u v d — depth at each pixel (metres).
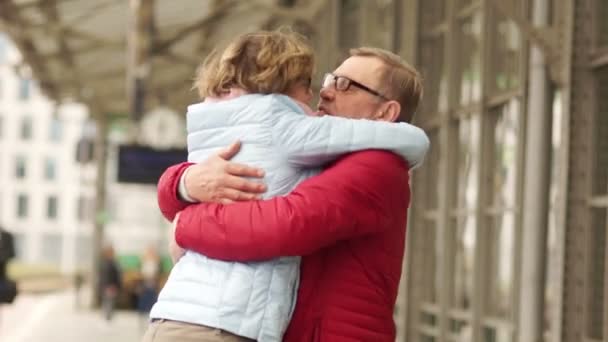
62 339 35.34
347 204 4.99
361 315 5.18
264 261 5.01
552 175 12.81
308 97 5.39
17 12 26.77
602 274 11.98
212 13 28.73
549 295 12.73
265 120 5.14
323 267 5.23
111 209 50.25
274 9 26.20
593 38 12.03
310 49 5.33
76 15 28.22
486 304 15.91
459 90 17.95
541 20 12.48
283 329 5.10
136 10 23.34
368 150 5.13
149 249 41.84
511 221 14.66
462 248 17.41
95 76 38.69
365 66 5.61
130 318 46.28
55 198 141.62
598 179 12.03
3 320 46.66
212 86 5.31
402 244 5.41
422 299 19.73
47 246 141.00
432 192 19.52
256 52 5.25
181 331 4.96
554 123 12.82
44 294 78.50
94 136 48.94
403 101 5.62
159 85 42.09
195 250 5.09
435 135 19.39
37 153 141.00
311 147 5.10
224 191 5.06
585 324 11.91
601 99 12.05
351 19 23.94
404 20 20.02
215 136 5.26
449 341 17.89
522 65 13.95
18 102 141.00
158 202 5.38
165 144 35.09
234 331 4.91
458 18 17.92
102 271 43.97
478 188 15.99
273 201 4.98
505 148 15.17
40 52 33.12
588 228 11.95
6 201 140.75
